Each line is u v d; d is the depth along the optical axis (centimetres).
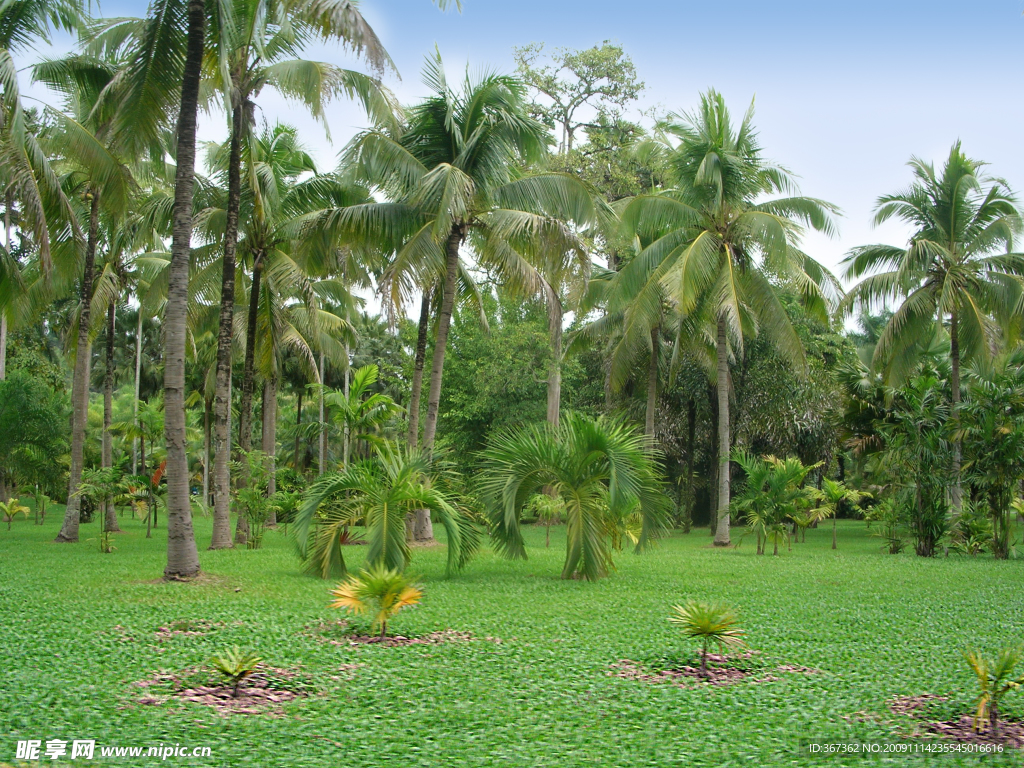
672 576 1579
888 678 779
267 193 2061
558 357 3284
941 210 2589
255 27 1512
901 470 2403
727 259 2441
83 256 2245
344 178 2056
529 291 2055
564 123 3881
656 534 1544
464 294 2483
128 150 1566
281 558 1825
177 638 891
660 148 2705
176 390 1400
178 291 1398
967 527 2223
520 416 3453
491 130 1973
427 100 2017
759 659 855
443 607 1144
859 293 2614
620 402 3684
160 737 569
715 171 2392
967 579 1579
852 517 4369
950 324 2847
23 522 3372
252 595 1231
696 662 836
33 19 1738
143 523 3347
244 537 2286
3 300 1808
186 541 1395
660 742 588
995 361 2744
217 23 1505
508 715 642
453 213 1806
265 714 635
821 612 1154
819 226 2427
